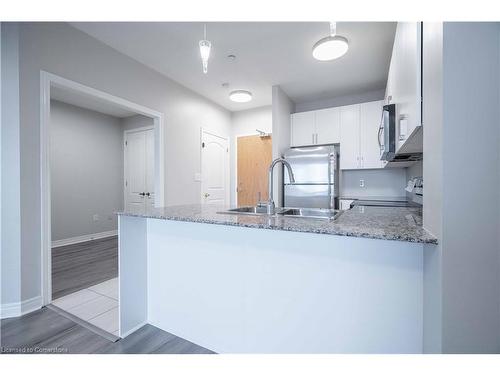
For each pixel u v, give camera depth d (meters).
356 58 2.82
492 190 0.74
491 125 0.74
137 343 1.64
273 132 3.56
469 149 0.75
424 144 1.01
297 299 1.33
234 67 3.05
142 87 2.96
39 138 2.06
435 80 0.84
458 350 0.76
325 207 3.33
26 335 1.70
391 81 2.16
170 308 1.77
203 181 4.04
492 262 0.74
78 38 2.32
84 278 2.75
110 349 1.57
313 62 2.92
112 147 4.97
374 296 1.17
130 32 2.36
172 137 3.41
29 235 2.00
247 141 4.69
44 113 2.08
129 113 4.83
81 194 4.47
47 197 2.11
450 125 0.76
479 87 0.75
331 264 1.25
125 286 1.71
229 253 1.53
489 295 0.74
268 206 1.79
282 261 1.37
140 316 1.82
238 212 1.73
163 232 1.79
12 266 1.93
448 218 0.77
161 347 1.60
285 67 3.04
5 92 1.90
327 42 2.26
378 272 1.16
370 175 3.84
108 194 4.89
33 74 2.02
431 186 0.90
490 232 0.74
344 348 1.23
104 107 4.48
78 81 2.32
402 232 0.97
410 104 1.22
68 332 1.74
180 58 2.84
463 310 0.76
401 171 3.65
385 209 2.02
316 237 1.28
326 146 3.63
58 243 4.15
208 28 2.28
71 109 4.34
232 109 4.71
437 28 0.81
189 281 1.68
